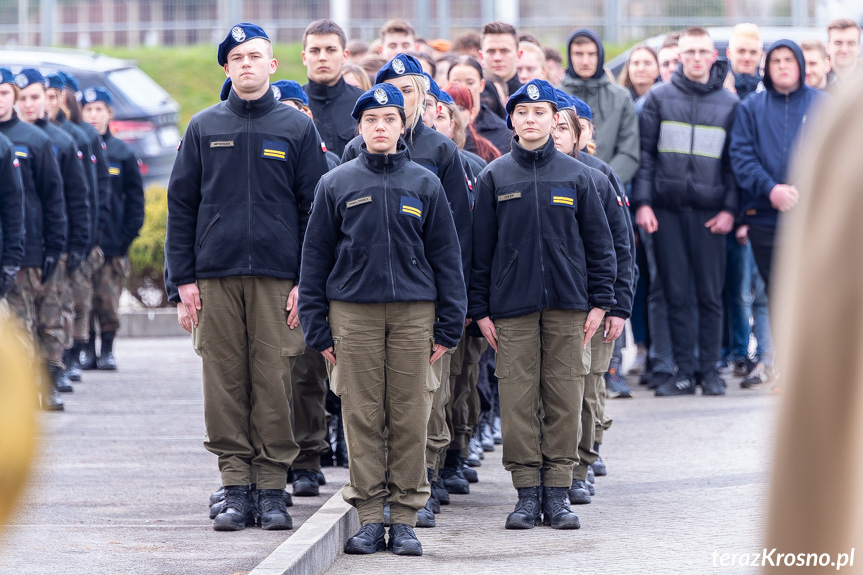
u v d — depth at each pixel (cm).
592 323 1322
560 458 1320
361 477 1178
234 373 1275
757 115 2253
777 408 221
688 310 2342
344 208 1170
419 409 1180
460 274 1200
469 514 1393
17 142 2109
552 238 1303
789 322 217
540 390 1333
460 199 1330
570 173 1323
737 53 2516
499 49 2106
